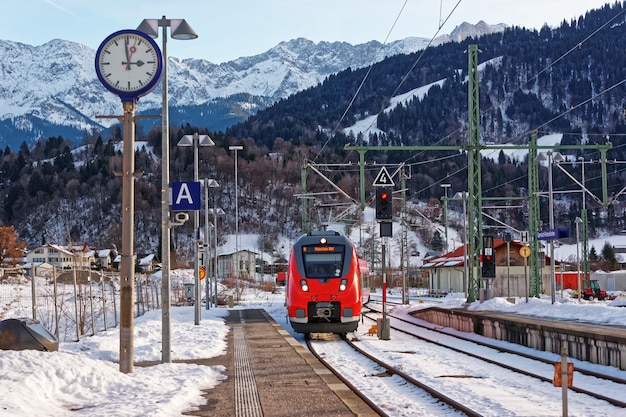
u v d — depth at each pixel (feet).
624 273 262.47
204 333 82.64
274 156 639.35
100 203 536.83
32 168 608.19
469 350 73.46
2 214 540.93
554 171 545.44
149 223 511.81
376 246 335.67
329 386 44.65
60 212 531.91
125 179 48.73
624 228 495.41
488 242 110.32
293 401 39.63
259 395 41.50
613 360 56.65
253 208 533.14
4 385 36.76
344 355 68.95
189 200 60.54
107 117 49.16
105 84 48.60
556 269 266.57
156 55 48.98
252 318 114.93
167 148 57.11
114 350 64.39
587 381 51.39
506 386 48.93
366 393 45.65
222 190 546.67
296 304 83.51
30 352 43.55
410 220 445.37
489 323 85.61
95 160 596.29
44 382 39.09
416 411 39.40
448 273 270.26
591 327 68.44
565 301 157.48
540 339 71.10
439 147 107.24
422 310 123.44
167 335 55.77
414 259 413.59
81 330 88.22
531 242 157.17
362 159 105.50
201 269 102.94
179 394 40.14
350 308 83.56
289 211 532.32
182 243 436.35
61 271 96.73
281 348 66.90
